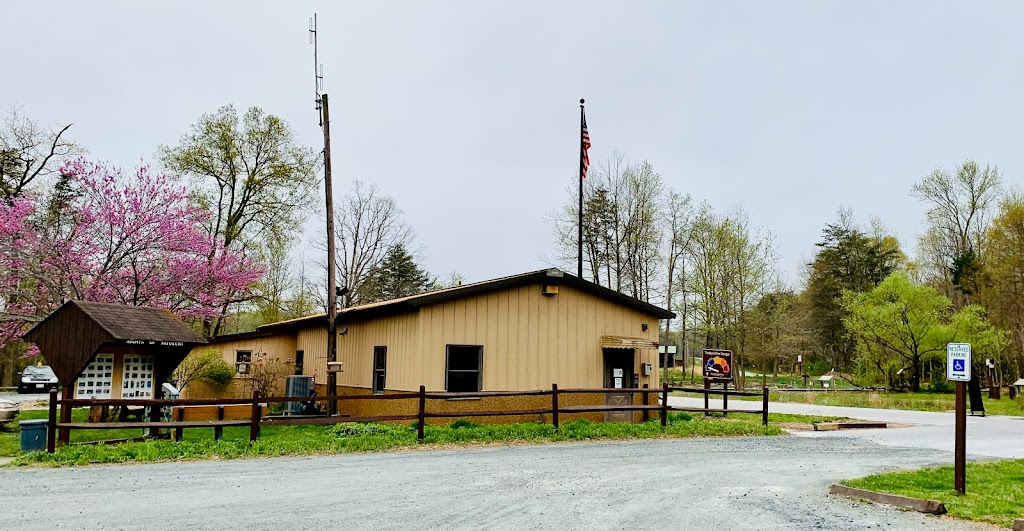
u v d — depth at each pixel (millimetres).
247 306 30547
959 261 43219
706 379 18859
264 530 6301
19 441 12359
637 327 17266
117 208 18734
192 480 8812
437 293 14758
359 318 18469
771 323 39469
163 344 12430
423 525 6531
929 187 46062
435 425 14602
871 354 42438
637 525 6629
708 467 10344
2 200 22516
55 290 17938
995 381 44531
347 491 8156
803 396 34188
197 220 21859
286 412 17984
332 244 17984
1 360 37031
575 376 16266
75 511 7020
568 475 9430
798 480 9336
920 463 11180
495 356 15383
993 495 8148
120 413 15219
